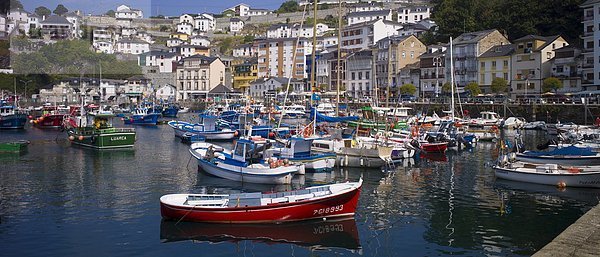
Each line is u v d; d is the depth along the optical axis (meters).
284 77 143.25
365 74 118.56
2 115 73.31
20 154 46.22
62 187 30.55
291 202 21.66
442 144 46.00
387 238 20.69
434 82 104.75
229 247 19.52
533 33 102.31
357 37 137.50
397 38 114.94
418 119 65.69
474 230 21.78
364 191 29.55
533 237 20.86
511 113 77.94
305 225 21.92
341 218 22.86
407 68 110.69
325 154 36.50
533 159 35.31
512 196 28.12
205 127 59.81
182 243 19.89
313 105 63.34
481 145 53.59
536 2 105.50
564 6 101.06
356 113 71.81
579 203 26.39
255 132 55.50
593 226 17.22
